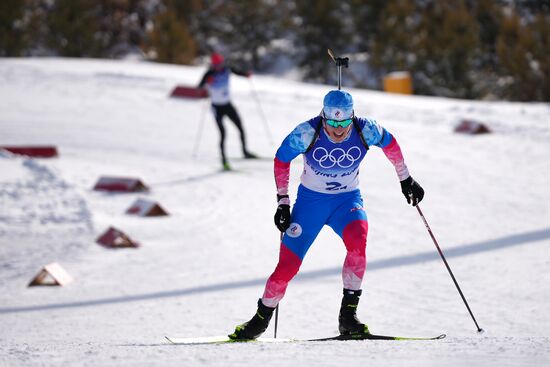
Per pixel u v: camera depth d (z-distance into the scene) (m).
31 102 70.00
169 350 13.02
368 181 46.69
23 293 28.28
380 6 143.75
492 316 22.91
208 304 25.38
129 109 68.88
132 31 160.00
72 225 38.25
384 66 134.00
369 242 33.91
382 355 11.79
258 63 157.88
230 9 155.62
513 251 31.48
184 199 42.75
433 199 42.09
